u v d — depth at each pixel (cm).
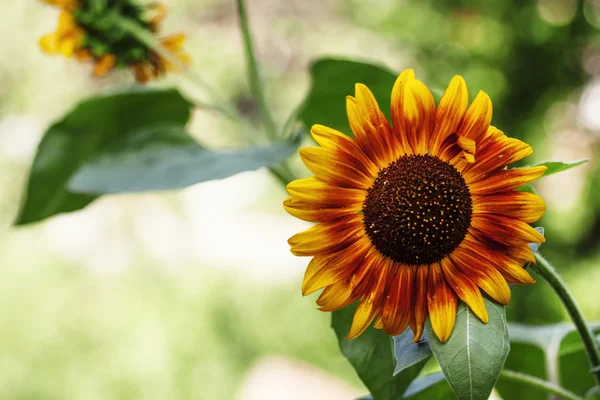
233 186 511
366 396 87
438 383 87
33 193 108
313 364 352
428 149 80
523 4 293
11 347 353
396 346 77
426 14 308
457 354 75
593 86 305
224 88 468
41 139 106
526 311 263
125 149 98
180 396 337
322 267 79
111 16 113
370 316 78
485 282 77
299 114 105
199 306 377
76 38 113
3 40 464
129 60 115
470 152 76
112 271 419
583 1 288
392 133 79
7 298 376
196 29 474
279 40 484
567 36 290
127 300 380
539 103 294
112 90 105
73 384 340
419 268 78
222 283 400
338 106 105
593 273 288
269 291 396
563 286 80
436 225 78
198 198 496
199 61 465
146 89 105
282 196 507
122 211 450
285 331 368
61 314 371
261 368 340
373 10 340
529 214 78
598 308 273
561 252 297
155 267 418
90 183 98
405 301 78
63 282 394
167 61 116
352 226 79
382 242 78
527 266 79
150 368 344
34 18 466
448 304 77
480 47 298
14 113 471
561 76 294
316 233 78
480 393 74
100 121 107
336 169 78
